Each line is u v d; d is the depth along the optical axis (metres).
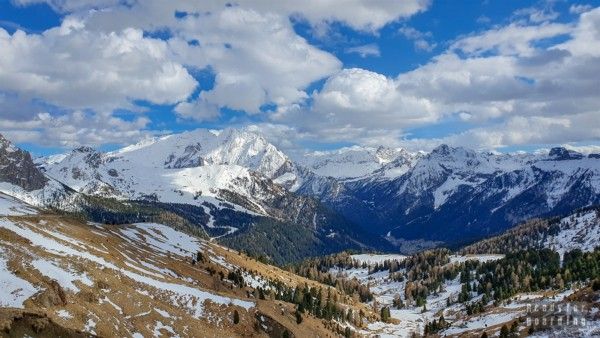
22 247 116.00
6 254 108.25
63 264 116.88
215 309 143.12
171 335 117.56
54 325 89.81
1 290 93.62
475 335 185.75
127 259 174.38
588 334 139.12
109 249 177.12
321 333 181.38
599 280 180.50
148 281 141.38
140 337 109.00
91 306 106.88
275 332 150.25
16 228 130.00
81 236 170.88
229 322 141.12
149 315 120.06
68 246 136.25
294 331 159.75
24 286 97.81
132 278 136.38
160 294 136.38
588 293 178.12
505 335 161.75
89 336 94.75
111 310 111.75
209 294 151.75
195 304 141.75
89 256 136.50
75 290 108.31
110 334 101.31
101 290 117.19
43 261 113.31
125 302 119.00
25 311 86.44
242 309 150.00
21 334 82.06
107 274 127.19
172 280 157.12
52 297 98.50
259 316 151.75
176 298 139.62
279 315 165.50
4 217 138.00
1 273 99.62
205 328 129.88
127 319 112.81
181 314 130.00
